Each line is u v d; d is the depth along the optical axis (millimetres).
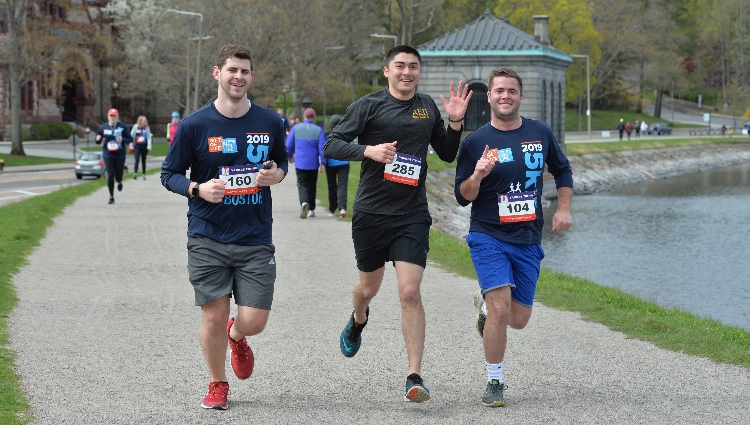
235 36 67562
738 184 56938
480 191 6785
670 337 8656
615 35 105188
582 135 93688
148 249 14617
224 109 6379
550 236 31016
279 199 23984
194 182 6270
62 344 8172
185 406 6402
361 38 91125
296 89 74438
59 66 64625
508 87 6711
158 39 71125
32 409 6242
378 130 6844
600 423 6043
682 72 128000
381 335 8742
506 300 6570
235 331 6562
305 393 6789
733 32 134625
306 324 9250
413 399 6305
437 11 96250
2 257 13008
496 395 6445
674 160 73312
